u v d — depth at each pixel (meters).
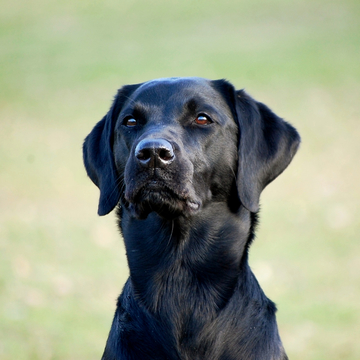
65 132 28.17
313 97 31.45
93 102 32.62
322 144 24.97
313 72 35.09
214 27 46.62
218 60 38.44
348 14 46.72
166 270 5.56
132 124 5.82
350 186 19.86
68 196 19.56
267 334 5.55
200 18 49.53
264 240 15.03
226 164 5.74
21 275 12.60
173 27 47.62
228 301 5.50
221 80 6.10
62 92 34.53
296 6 50.22
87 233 15.87
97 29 48.44
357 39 40.56
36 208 18.27
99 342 9.66
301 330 10.21
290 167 22.34
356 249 14.19
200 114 5.68
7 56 42.19
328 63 36.34
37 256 13.91
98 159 6.27
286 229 15.84
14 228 16.22
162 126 5.49
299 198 18.72
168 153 5.12
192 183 5.37
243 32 44.72
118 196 5.92
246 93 6.08
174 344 5.45
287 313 10.90
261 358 5.41
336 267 13.10
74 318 10.65
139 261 5.68
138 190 5.21
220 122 5.72
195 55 39.75
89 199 19.22
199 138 5.60
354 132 26.31
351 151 23.89
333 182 20.36
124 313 5.67
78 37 46.19
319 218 16.66
